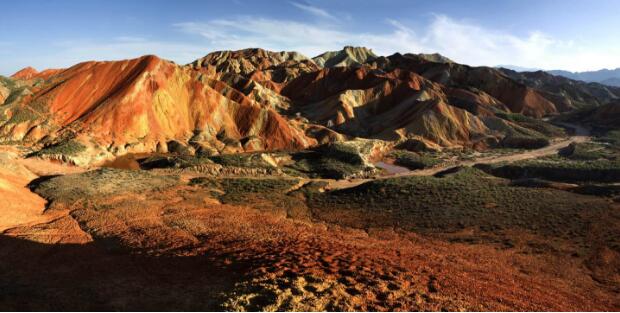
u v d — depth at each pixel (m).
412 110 114.44
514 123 111.94
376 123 117.44
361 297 17.27
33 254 25.19
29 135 75.88
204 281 19.78
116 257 24.75
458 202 39.94
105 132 79.69
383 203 42.56
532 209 36.00
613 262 25.14
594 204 35.09
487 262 26.02
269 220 37.34
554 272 24.50
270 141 93.94
